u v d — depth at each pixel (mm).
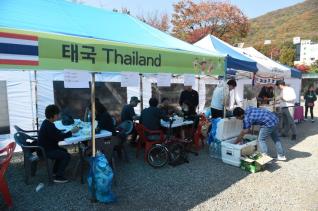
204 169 5469
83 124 5707
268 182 4836
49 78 7309
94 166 3959
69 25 3998
